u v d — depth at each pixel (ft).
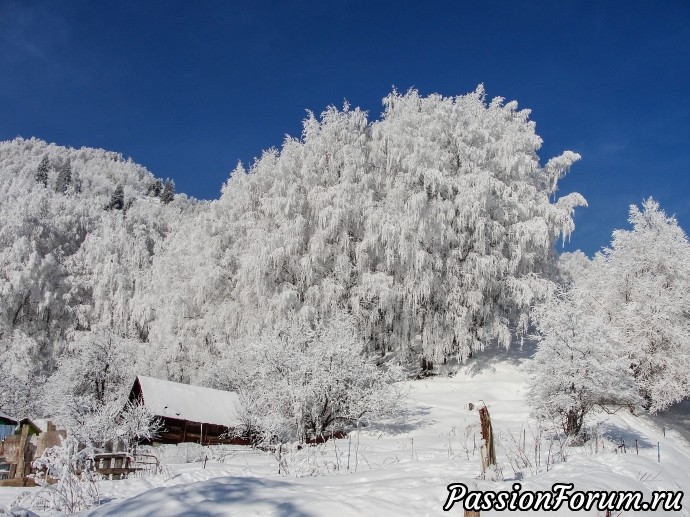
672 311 79.71
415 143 108.17
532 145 115.85
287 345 76.38
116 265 203.21
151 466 58.03
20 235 213.66
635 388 62.13
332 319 91.61
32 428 80.74
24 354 161.99
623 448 55.21
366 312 106.52
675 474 45.01
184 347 129.59
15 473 45.57
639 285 83.87
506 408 81.20
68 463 33.63
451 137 115.85
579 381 57.06
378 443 66.08
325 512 24.23
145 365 127.85
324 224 107.55
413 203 100.42
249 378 83.10
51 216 255.50
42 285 188.85
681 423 81.46
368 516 24.20
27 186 427.74
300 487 29.99
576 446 55.62
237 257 124.77
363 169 117.91
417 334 112.27
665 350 79.41
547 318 63.21
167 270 153.17
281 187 116.47
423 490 28.99
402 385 89.30
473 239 107.34
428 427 75.31
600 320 62.23
